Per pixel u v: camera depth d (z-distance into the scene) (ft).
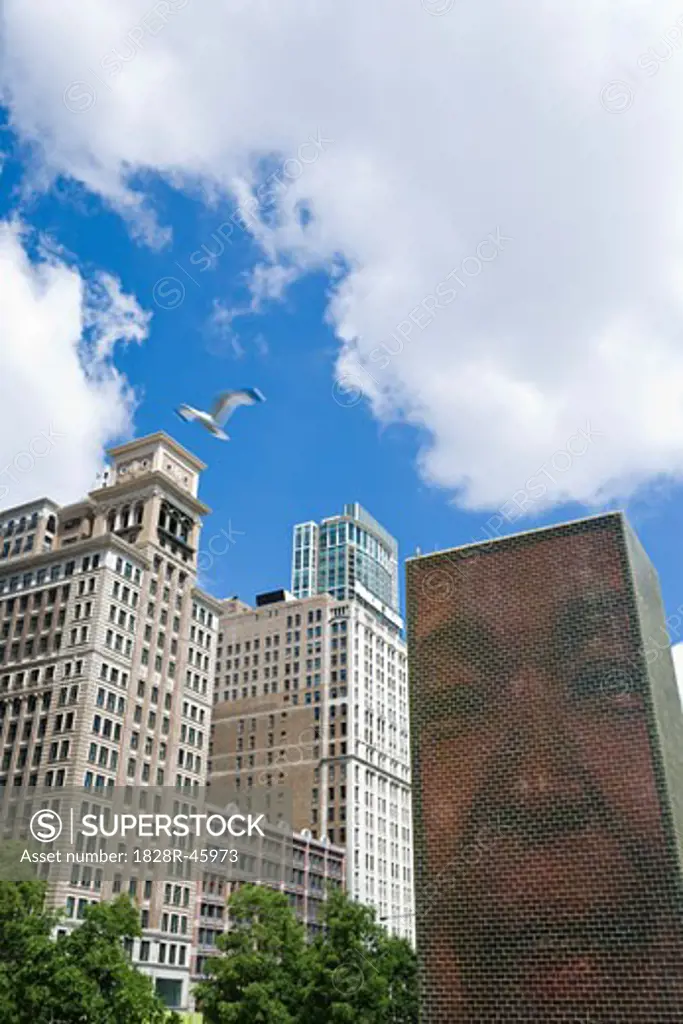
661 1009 111.75
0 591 410.31
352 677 559.79
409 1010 218.79
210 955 374.02
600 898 120.98
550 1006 118.01
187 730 403.95
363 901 498.28
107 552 386.73
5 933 201.57
